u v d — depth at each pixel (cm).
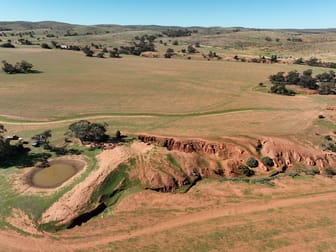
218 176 5466
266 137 6362
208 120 7681
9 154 5653
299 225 4078
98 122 7488
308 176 5475
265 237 3856
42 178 5009
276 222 4169
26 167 5347
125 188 4947
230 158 5872
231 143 6081
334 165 5853
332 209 4450
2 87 10912
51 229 4075
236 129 6925
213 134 6550
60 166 5372
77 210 4338
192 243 3784
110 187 4850
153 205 4653
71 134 6631
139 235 3994
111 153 5622
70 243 3859
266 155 5928
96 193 4656
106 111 8425
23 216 4234
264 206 4603
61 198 4497
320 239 3791
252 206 4616
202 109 8700
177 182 5131
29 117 7844
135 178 5091
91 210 4409
